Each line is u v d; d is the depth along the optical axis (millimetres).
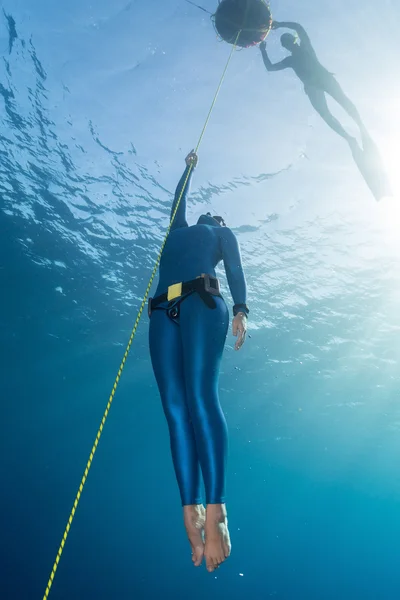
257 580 57938
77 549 41594
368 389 26281
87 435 39781
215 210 15273
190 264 2648
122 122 13539
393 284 18188
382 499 50812
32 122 14188
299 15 10477
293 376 25406
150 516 51094
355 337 21469
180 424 2322
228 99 12422
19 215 17734
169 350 2453
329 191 14727
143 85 12477
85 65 12312
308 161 13828
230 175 14250
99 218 17203
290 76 11719
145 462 44375
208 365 2318
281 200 15000
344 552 65125
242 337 2539
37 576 36375
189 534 2131
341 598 61250
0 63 12773
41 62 12508
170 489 48656
